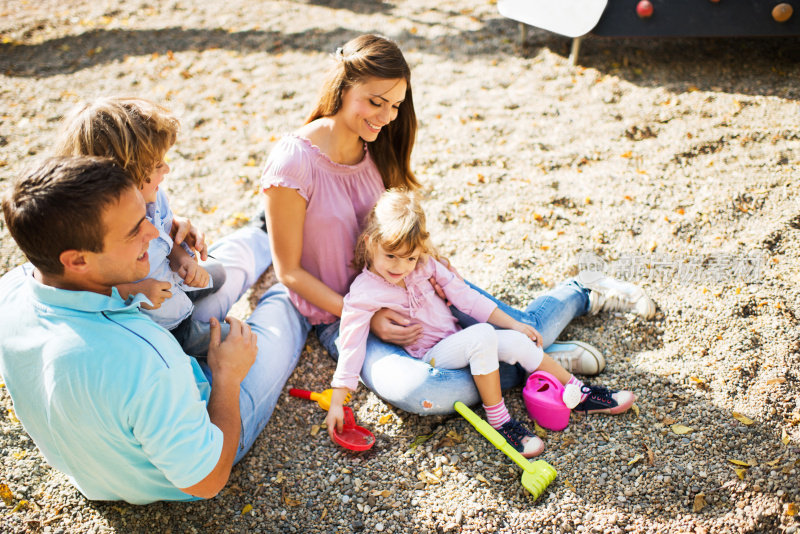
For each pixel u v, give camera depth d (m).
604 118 4.31
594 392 2.46
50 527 2.12
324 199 2.49
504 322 2.56
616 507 2.13
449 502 2.19
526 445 2.30
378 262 2.41
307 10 6.28
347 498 2.23
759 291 2.88
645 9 4.58
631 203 3.53
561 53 5.21
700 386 2.52
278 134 4.36
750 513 2.07
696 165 3.77
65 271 1.62
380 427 2.50
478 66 5.13
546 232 3.40
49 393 1.65
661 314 2.84
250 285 2.91
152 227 1.73
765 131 3.95
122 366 1.63
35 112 4.62
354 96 2.32
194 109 4.68
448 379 2.37
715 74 4.70
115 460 1.80
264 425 2.44
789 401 2.41
